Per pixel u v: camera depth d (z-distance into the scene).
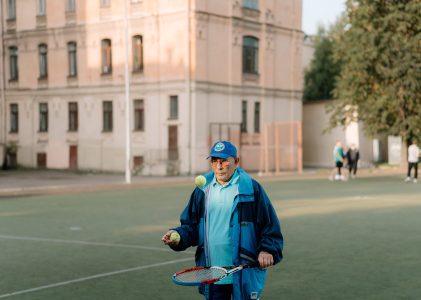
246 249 4.98
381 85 40.59
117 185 29.41
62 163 44.19
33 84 45.62
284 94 44.25
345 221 16.05
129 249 11.87
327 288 8.47
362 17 40.12
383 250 11.58
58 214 18.20
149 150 39.28
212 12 38.56
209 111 38.69
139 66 40.00
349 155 36.53
